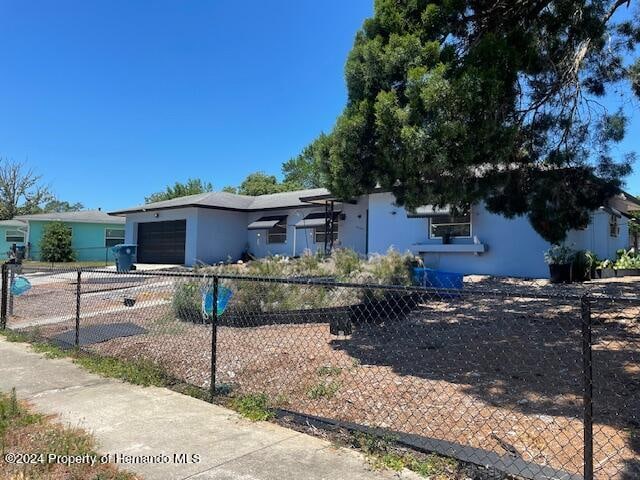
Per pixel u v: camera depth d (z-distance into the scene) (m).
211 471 3.20
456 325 7.87
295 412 4.24
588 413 2.84
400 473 3.15
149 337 7.52
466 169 6.52
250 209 24.14
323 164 7.30
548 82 7.82
